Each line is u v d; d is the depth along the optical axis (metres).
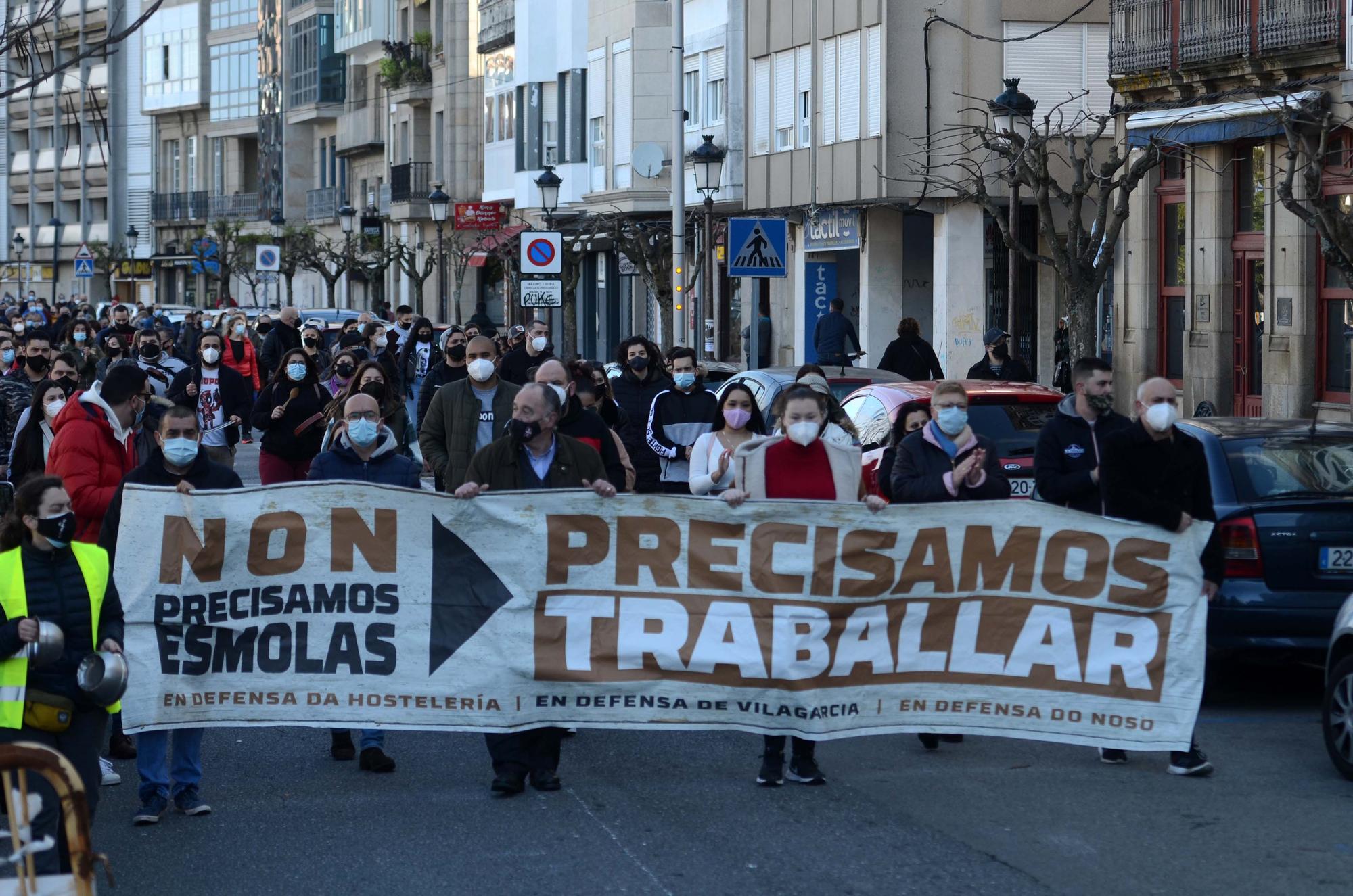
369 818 8.12
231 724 8.52
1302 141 20.03
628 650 8.77
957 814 8.12
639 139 42.44
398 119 64.50
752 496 9.00
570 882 7.10
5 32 12.38
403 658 8.72
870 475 13.51
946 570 8.86
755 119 38.41
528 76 48.41
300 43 76.31
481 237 55.59
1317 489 10.45
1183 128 25.20
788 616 8.78
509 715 8.71
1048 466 9.35
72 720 6.80
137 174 97.88
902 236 34.38
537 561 8.76
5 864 7.34
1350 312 22.88
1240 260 25.19
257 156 85.31
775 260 23.83
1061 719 8.88
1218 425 11.12
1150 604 8.87
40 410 11.65
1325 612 10.19
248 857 7.51
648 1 42.28
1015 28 31.98
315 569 8.66
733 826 7.93
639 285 47.72
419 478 9.56
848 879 7.09
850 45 33.88
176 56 91.38
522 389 8.98
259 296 86.50
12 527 6.79
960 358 32.03
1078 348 21.84
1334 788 8.60
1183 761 8.87
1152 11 26.03
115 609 6.95
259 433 32.84
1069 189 31.53
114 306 25.44
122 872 7.30
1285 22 23.41
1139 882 7.04
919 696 8.88
